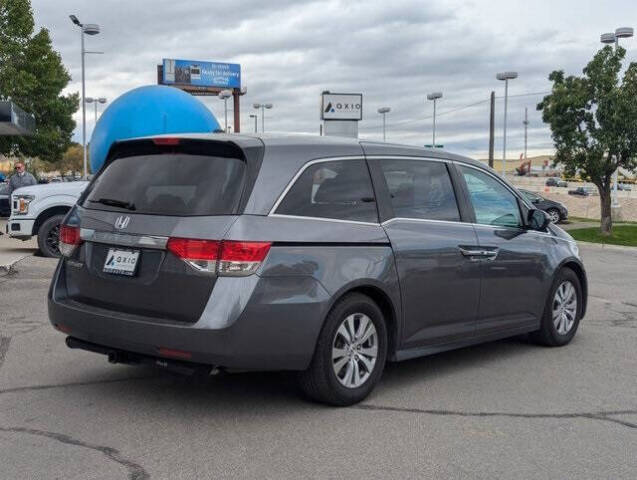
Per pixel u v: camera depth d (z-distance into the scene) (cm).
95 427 456
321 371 482
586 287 748
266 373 584
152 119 1277
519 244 645
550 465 409
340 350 495
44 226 1277
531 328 676
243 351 444
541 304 680
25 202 1280
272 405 505
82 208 526
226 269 442
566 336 719
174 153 502
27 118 2959
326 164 509
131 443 430
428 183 582
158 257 465
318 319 470
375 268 509
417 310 545
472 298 592
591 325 838
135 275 473
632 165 2312
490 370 619
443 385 568
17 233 1281
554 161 2416
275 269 454
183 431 452
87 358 625
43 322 774
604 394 552
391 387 559
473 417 491
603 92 2242
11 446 423
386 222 531
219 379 566
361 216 516
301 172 490
